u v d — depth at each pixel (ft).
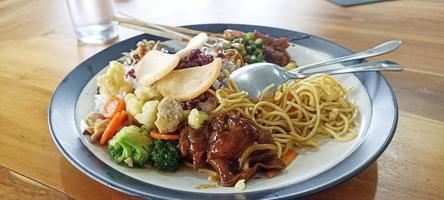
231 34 1.44
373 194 0.84
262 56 1.36
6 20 1.86
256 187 0.82
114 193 0.86
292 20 1.74
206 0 2.01
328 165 0.86
